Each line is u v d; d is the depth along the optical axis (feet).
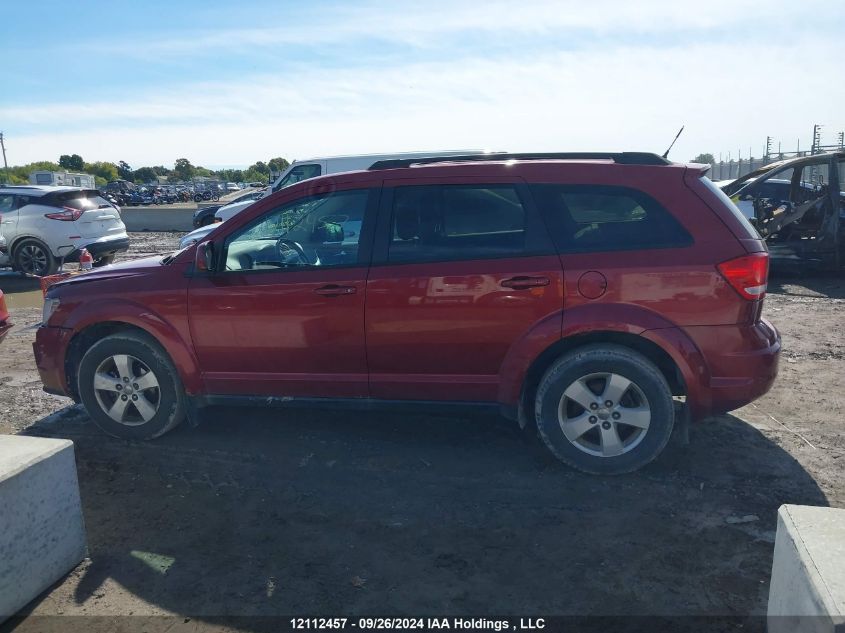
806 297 30.12
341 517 12.10
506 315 13.09
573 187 13.20
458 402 13.88
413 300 13.39
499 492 12.86
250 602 9.78
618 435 13.20
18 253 41.91
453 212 13.56
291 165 43.11
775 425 15.85
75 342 15.78
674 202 12.87
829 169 32.78
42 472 9.87
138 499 12.91
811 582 6.95
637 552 10.81
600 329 12.76
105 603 9.78
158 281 14.93
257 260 14.55
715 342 12.69
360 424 16.34
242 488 13.25
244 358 14.53
